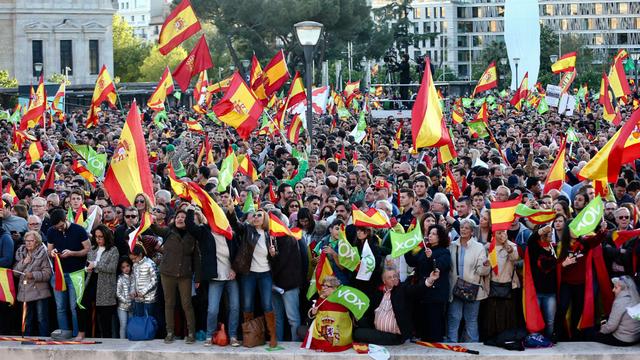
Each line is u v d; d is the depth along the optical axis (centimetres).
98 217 1952
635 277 1738
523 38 8862
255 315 1831
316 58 11831
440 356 1688
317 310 1752
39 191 2552
